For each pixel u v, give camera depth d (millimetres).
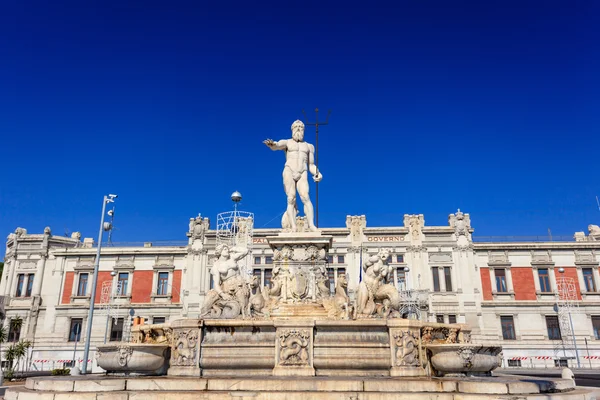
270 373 10562
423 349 10680
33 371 39344
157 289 44438
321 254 14852
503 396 7703
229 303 12008
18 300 44594
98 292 44406
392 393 7996
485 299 42625
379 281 12016
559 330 41250
